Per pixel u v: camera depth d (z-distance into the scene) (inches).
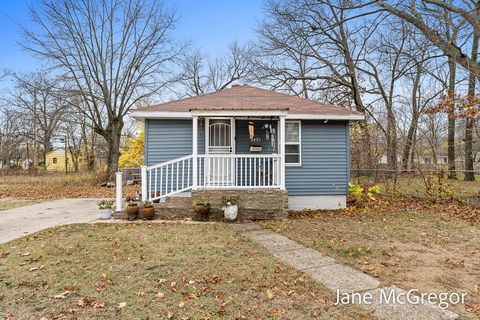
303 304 131.3
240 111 324.8
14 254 201.9
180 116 370.3
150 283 153.4
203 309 127.2
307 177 400.5
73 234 255.6
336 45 777.6
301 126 401.7
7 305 131.3
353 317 120.4
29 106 1063.0
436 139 463.2
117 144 847.1
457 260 188.2
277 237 245.6
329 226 286.4
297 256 195.9
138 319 119.6
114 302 133.6
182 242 228.2
